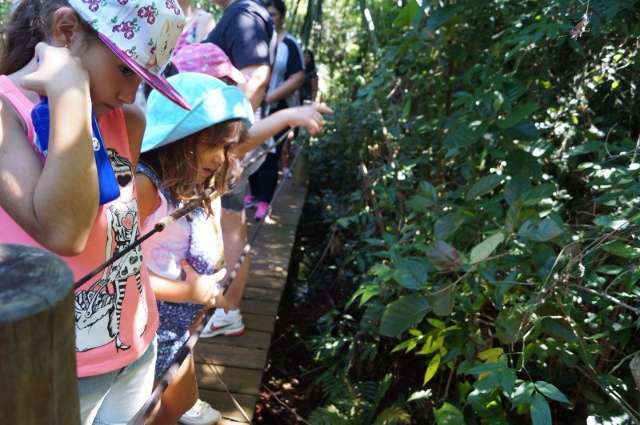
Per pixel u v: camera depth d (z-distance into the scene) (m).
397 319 1.76
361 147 4.44
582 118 2.30
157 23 1.14
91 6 1.10
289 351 3.44
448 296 1.73
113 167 1.28
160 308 1.88
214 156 1.71
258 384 2.62
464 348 1.99
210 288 1.77
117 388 1.48
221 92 1.71
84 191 1.00
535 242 1.70
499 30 2.43
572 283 1.65
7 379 0.63
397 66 3.07
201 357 2.76
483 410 1.84
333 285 3.87
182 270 1.73
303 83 4.57
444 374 2.59
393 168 2.99
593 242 1.64
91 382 1.28
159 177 1.69
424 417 2.46
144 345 1.40
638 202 1.60
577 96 2.20
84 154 1.00
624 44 2.06
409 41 2.55
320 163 5.67
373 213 3.31
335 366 2.88
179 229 1.70
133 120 1.43
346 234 4.44
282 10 4.18
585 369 1.91
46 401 0.66
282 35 4.24
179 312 1.89
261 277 3.60
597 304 1.83
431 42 2.51
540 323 1.68
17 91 1.07
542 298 1.61
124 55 1.11
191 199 1.63
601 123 2.32
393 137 3.14
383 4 3.95
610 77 2.09
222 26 3.06
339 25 6.50
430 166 2.91
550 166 2.34
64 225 1.00
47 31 1.14
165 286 1.69
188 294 1.72
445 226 1.84
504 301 1.86
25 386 0.64
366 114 4.16
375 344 2.75
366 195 3.46
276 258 3.87
